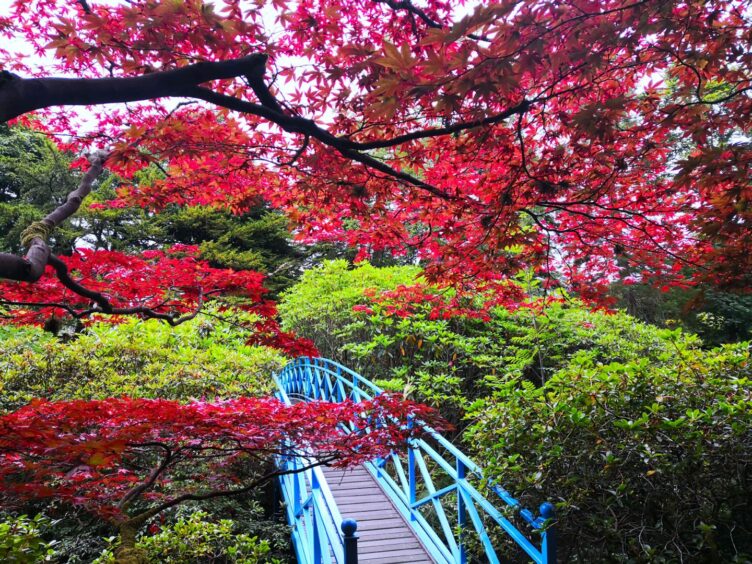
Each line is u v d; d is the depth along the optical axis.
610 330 8.20
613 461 2.79
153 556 4.14
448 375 7.27
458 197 3.10
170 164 3.28
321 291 9.18
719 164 2.25
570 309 8.21
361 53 2.24
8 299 2.92
